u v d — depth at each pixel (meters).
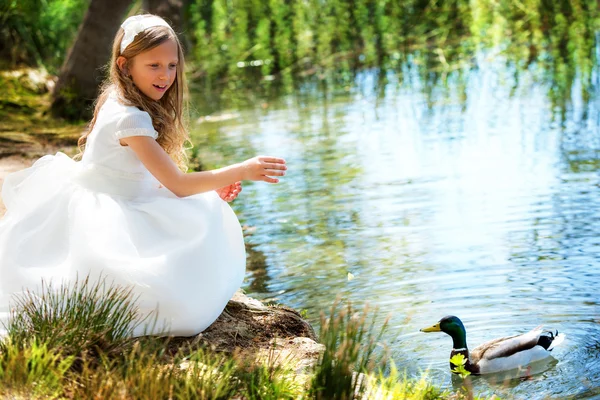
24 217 4.23
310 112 13.36
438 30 19.14
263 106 14.25
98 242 4.04
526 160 9.55
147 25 4.23
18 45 15.30
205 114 13.90
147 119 4.18
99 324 3.83
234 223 4.48
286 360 4.18
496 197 8.30
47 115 12.57
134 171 4.22
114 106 4.22
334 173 9.63
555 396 4.75
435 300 6.02
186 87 4.69
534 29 18.23
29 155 9.70
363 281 6.45
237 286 4.41
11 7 15.58
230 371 3.73
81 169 4.29
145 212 4.17
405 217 7.91
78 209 4.14
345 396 3.61
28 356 3.51
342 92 14.90
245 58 19.30
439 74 15.62
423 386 4.15
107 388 3.37
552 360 5.18
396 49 18.59
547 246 6.93
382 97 14.07
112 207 4.13
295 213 8.28
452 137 10.91
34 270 4.11
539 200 8.11
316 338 4.83
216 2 20.17
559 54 16.25
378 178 9.29
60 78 12.77
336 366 3.65
